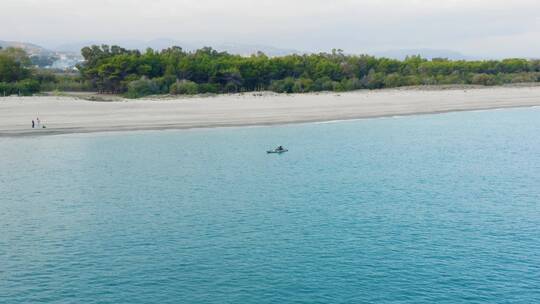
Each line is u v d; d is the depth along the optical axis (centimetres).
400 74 19425
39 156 6738
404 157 6712
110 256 3419
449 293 2883
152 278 3080
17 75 15112
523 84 18988
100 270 3195
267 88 16912
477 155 6825
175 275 3120
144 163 6378
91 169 6041
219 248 3541
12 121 9300
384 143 7794
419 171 5872
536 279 3048
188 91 14812
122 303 2777
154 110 11012
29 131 8481
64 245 3625
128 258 3384
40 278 3088
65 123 9256
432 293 2883
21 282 3030
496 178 5512
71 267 3244
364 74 19462
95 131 8662
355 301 2798
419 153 7000
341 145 7631
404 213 4284
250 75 16725
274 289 2933
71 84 15812
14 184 5334
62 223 4106
